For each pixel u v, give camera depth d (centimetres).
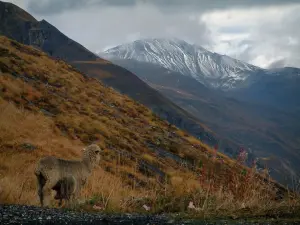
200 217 957
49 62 8131
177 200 1165
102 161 3706
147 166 4625
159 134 6850
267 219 939
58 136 4359
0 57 6650
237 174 1214
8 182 1324
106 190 1454
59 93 6538
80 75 8650
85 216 833
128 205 1167
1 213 796
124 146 5150
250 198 1116
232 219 948
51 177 1176
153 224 808
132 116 7500
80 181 1249
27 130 3859
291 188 1088
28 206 907
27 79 6369
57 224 748
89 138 4903
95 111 6644
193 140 7256
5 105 4209
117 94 8656
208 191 1165
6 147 3141
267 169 1230
